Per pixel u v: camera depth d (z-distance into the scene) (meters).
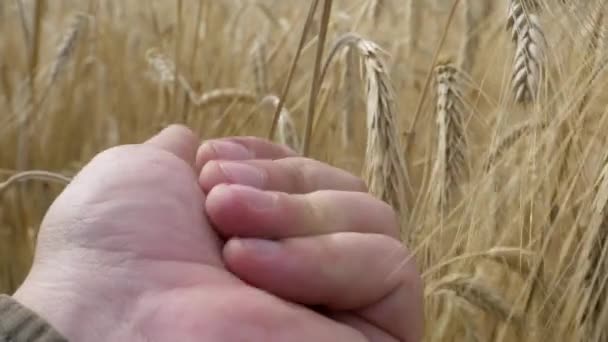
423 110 0.47
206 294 0.27
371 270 0.28
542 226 0.35
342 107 0.48
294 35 0.66
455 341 0.40
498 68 0.39
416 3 0.54
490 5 0.47
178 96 0.57
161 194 0.29
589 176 0.34
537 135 0.34
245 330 0.26
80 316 0.27
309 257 0.28
